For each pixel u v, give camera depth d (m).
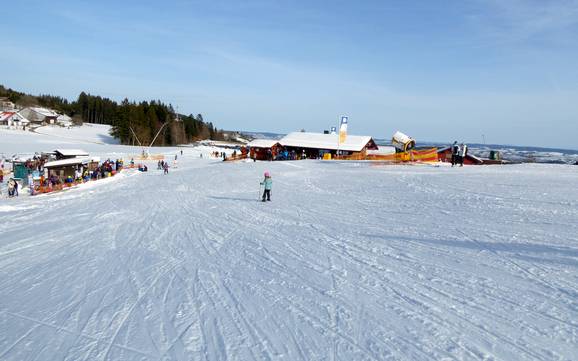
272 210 15.91
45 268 9.33
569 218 11.11
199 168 42.12
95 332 5.76
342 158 47.72
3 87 190.88
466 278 7.14
